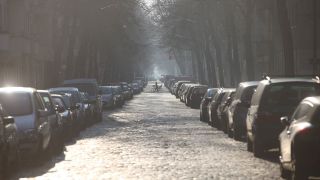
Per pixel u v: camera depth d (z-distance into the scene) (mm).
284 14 90125
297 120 35406
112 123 99312
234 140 65125
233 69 156500
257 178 37438
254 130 47531
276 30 164500
